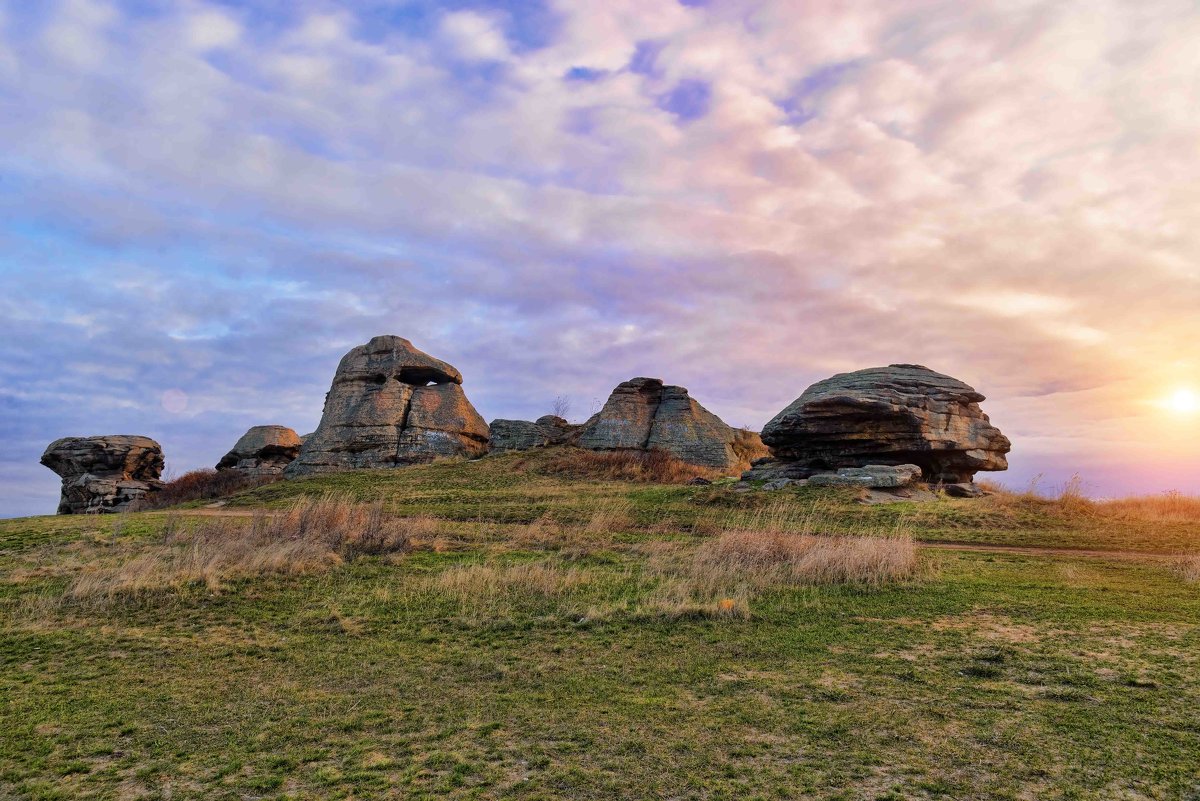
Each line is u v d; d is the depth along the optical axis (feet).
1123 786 22.04
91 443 189.06
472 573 56.54
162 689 34.24
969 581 55.52
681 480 138.62
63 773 25.21
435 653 39.40
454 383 191.72
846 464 118.32
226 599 51.70
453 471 152.66
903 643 38.93
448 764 24.88
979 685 31.83
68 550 74.23
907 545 60.59
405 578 57.62
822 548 59.77
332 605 49.98
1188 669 32.99
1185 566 60.70
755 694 31.45
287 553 62.90
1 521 108.27
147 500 175.52
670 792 22.39
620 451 169.07
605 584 54.49
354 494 126.31
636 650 38.88
